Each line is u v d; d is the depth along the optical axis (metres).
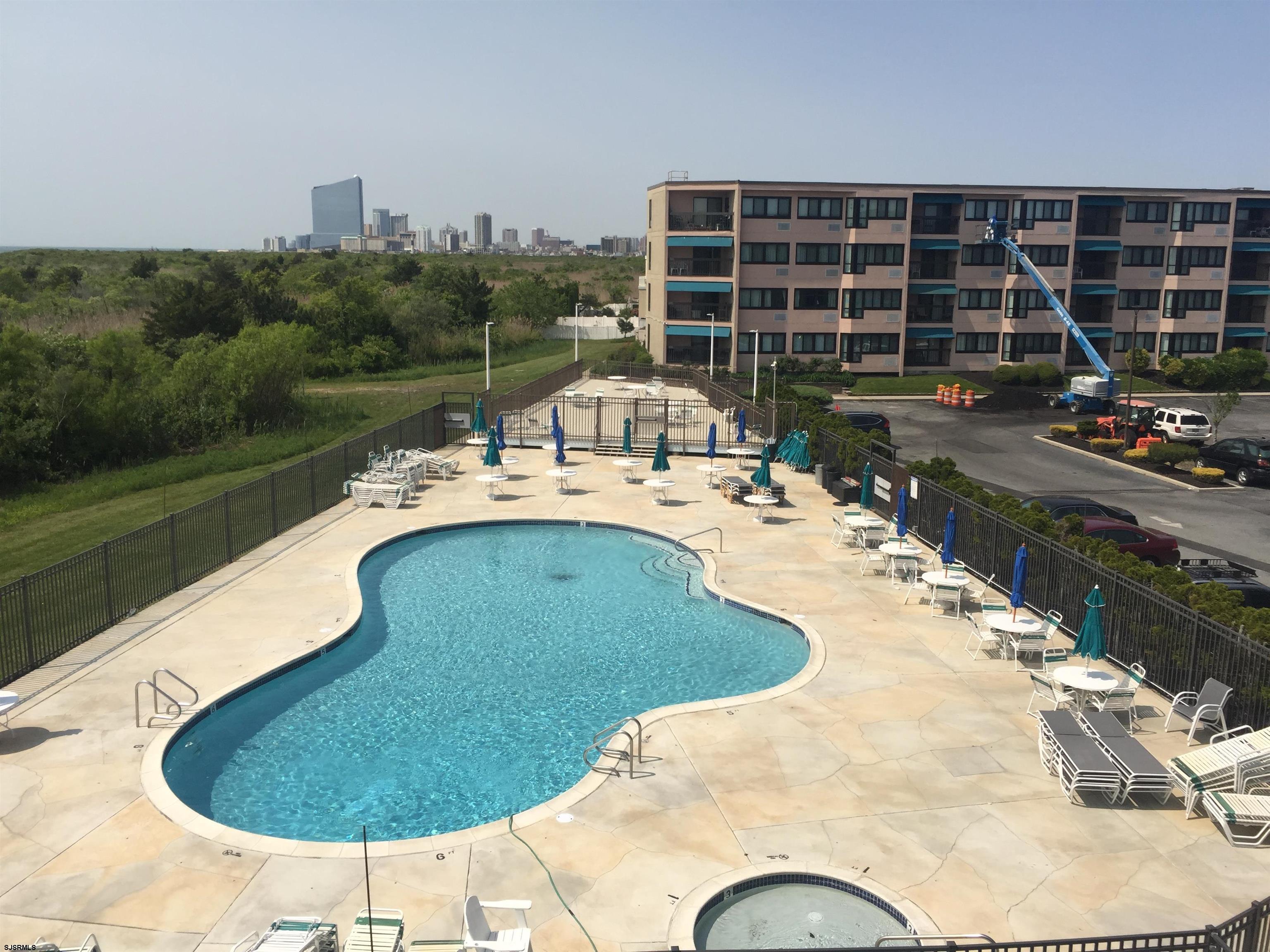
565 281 153.88
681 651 20.03
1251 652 15.30
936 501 26.45
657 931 10.89
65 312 79.19
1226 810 12.67
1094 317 69.94
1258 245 69.12
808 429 37.50
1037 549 21.50
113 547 26.50
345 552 25.95
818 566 24.98
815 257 66.06
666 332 67.44
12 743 15.25
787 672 18.98
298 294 104.81
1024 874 12.02
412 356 88.69
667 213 66.62
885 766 14.80
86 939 10.65
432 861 12.26
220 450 48.00
